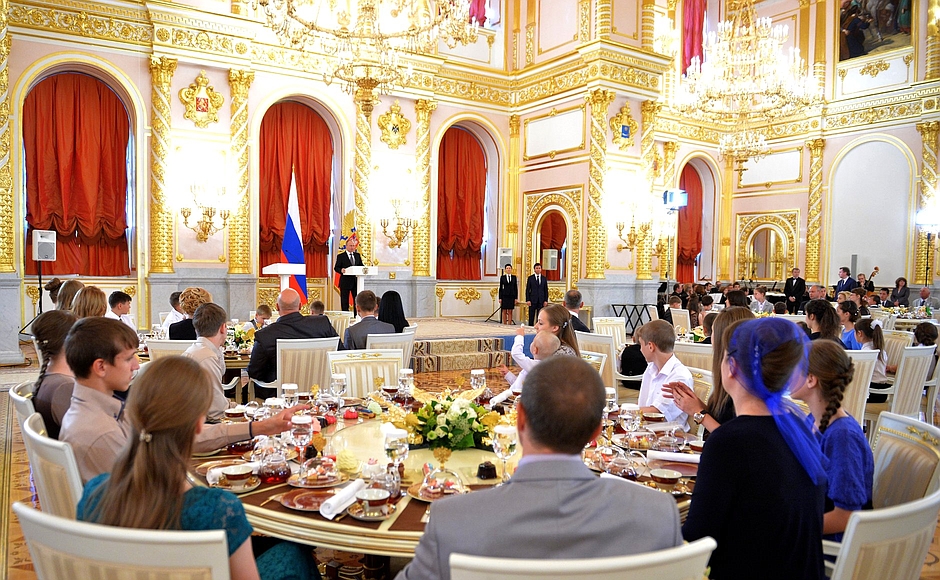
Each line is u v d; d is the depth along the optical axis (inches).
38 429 104.3
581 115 548.4
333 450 120.6
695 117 748.0
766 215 758.5
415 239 573.0
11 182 394.3
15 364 388.5
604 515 61.2
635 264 566.6
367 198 543.5
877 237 667.4
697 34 739.4
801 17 718.5
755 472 80.0
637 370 297.1
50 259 389.7
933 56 626.2
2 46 385.1
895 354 283.1
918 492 102.9
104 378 100.3
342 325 385.1
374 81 359.6
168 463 67.1
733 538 81.3
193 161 474.6
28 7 419.8
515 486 63.1
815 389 106.7
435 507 63.5
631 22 547.5
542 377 65.4
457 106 593.0
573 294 318.3
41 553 65.0
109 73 446.9
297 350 227.3
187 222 472.4
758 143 530.3
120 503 65.9
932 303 579.5
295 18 327.6
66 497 93.1
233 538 67.9
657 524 62.4
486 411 127.0
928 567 151.0
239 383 261.3
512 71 617.3
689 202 786.2
